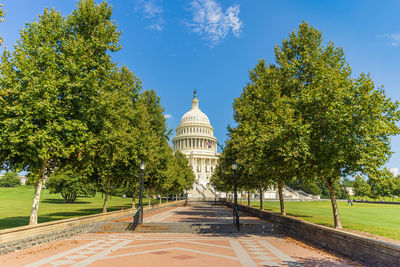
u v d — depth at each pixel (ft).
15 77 47.19
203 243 47.65
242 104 96.89
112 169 84.23
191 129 514.68
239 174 107.34
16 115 45.52
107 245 45.55
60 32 55.26
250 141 65.36
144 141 91.97
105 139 59.82
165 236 56.18
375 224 71.67
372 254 30.50
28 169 53.57
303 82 71.15
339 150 44.60
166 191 190.29
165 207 160.97
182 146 508.12
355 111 44.55
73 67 50.01
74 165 64.69
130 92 93.91
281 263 32.91
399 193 299.38
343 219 85.46
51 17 56.90
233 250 41.27
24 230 42.37
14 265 32.22
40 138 44.45
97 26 61.05
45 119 46.91
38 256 37.01
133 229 63.57
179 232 62.39
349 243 35.68
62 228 52.31
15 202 172.14
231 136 100.17
